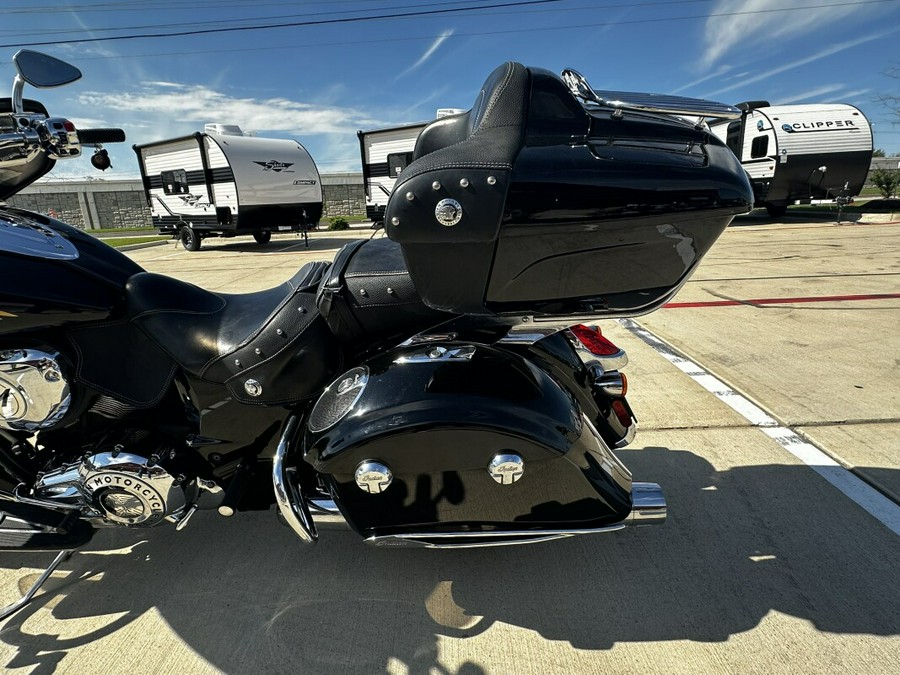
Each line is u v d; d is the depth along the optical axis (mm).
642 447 2752
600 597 1842
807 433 2828
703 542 2078
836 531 2109
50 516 1806
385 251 1790
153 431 1898
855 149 13602
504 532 1659
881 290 5762
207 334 1792
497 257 1348
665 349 4133
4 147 1796
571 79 1604
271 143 13859
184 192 13836
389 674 1590
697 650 1628
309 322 1767
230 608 1846
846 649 1608
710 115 1484
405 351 1661
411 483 1607
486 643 1683
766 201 14195
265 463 1957
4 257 1639
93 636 1743
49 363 1691
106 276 1820
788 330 4500
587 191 1264
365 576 1975
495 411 1522
